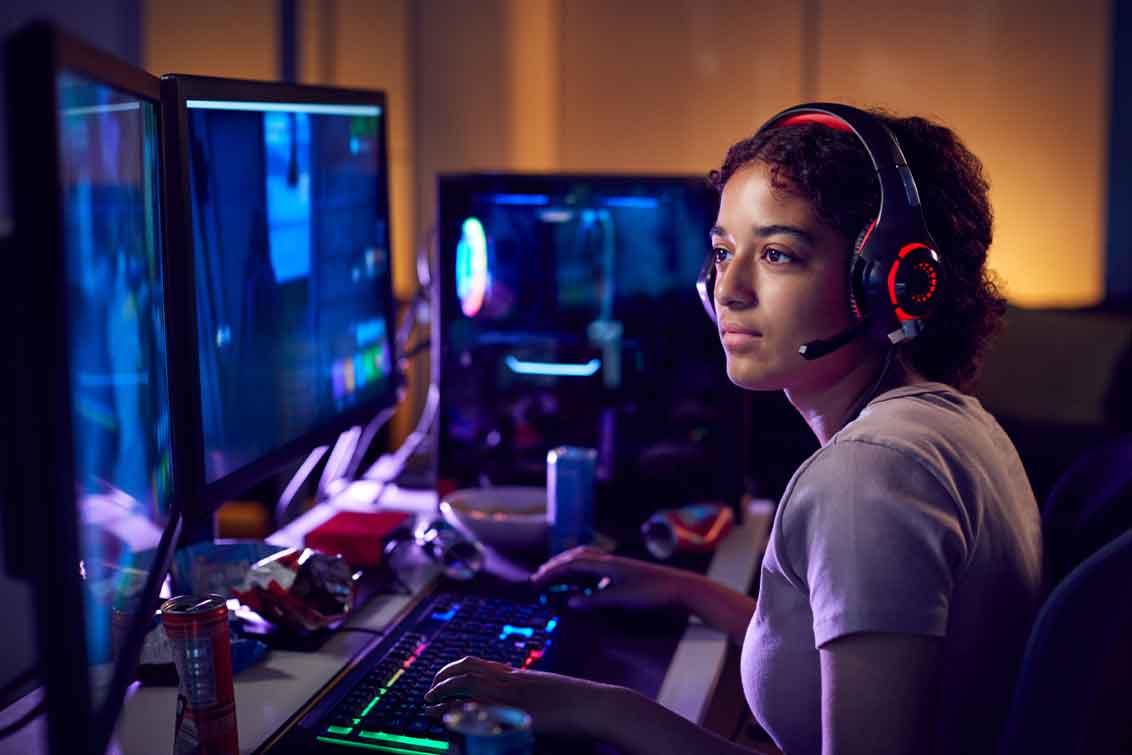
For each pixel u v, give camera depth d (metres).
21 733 0.96
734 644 1.29
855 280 0.91
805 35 3.51
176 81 1.02
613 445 1.80
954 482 0.84
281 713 1.01
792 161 0.91
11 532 0.87
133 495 0.85
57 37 0.59
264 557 1.28
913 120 0.99
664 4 3.49
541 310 1.79
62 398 0.58
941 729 0.90
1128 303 3.39
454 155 3.48
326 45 3.40
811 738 0.93
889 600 0.80
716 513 1.66
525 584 1.42
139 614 0.84
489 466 1.83
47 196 0.56
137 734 0.97
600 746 0.95
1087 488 1.21
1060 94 3.50
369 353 1.65
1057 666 0.86
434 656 1.11
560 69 3.52
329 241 1.48
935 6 3.48
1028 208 3.58
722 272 0.97
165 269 1.02
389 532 1.46
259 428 1.25
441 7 3.42
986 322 1.00
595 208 1.76
